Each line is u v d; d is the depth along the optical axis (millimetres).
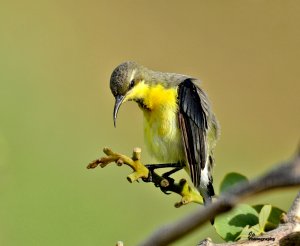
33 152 2836
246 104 3209
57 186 2781
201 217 803
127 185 2768
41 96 3051
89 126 2914
